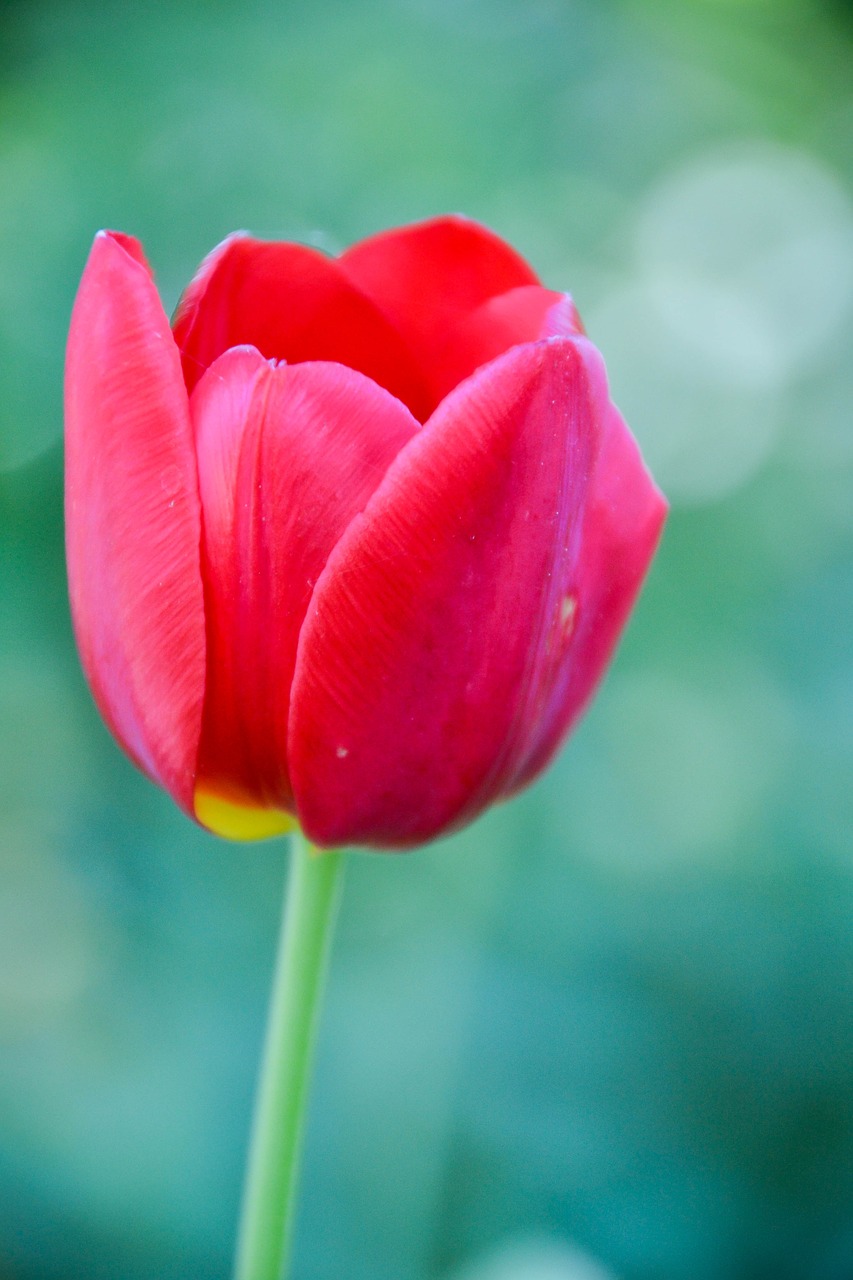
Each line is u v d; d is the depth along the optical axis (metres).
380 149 0.85
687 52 1.05
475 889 0.73
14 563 0.80
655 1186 0.67
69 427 0.36
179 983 0.70
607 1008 0.70
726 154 1.06
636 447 0.37
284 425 0.35
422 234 0.38
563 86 0.95
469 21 0.92
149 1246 0.61
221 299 0.37
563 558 0.36
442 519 0.35
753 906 0.76
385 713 0.36
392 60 0.87
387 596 0.35
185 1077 0.66
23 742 0.78
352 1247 0.64
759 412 1.07
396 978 0.70
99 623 0.36
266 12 0.87
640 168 1.01
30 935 0.73
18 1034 0.69
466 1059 0.68
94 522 0.36
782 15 1.10
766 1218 0.68
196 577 0.35
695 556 0.93
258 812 0.37
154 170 0.84
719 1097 0.71
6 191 0.83
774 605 0.90
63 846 0.76
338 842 0.37
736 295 1.10
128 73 0.86
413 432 0.35
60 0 0.88
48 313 0.81
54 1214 0.62
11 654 0.78
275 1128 0.37
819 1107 0.71
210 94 0.85
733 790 0.83
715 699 0.86
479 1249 0.66
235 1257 0.62
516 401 0.35
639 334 1.05
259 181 0.84
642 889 0.77
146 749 0.36
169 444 0.35
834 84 1.11
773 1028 0.72
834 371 1.10
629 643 0.89
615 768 0.83
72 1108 0.65
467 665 0.36
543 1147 0.66
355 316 0.38
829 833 0.79
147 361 0.35
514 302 0.37
